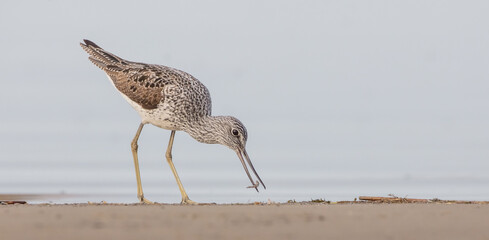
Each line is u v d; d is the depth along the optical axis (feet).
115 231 26.50
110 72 55.36
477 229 27.99
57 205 38.99
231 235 25.98
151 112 53.11
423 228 28.12
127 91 53.78
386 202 44.14
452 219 30.66
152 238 25.20
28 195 59.93
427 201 44.24
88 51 57.52
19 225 27.76
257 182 50.96
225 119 52.54
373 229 27.71
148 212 32.37
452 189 63.05
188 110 52.65
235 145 52.08
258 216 31.07
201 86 53.93
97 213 31.78
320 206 37.11
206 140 53.16
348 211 33.68
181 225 28.12
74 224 28.09
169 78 53.16
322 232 26.91
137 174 52.42
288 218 30.45
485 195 58.65
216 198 57.52
